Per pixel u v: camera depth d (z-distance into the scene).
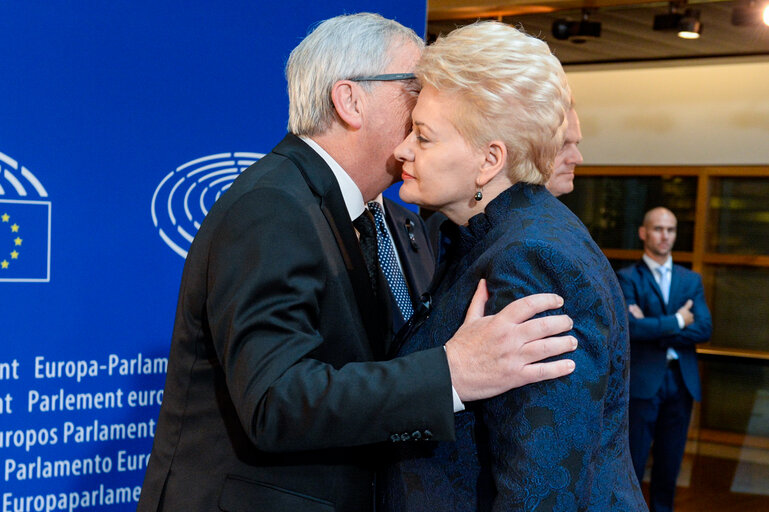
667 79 6.96
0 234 1.86
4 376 1.89
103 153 1.98
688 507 5.42
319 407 1.24
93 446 2.01
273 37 2.23
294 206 1.37
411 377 1.25
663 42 6.22
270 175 1.42
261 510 1.41
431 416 1.24
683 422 4.89
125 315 2.04
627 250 7.20
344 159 1.56
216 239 1.37
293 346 1.29
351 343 1.44
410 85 1.53
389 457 1.47
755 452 6.53
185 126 2.10
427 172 1.33
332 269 1.41
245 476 1.43
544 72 1.27
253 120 2.21
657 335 4.76
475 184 1.33
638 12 5.32
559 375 1.19
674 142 6.97
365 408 1.24
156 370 2.09
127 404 2.05
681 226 6.98
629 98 7.11
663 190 7.05
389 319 1.61
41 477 1.95
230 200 1.39
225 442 1.44
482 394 1.23
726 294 6.83
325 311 1.42
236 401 1.30
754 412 6.61
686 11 5.14
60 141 1.92
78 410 1.98
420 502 1.36
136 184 2.03
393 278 1.83
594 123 7.26
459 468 1.33
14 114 1.86
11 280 1.88
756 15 5.02
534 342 1.20
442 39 1.32
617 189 7.22
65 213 1.94
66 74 1.92
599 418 1.21
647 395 4.81
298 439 1.26
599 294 1.22
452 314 1.34
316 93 1.53
